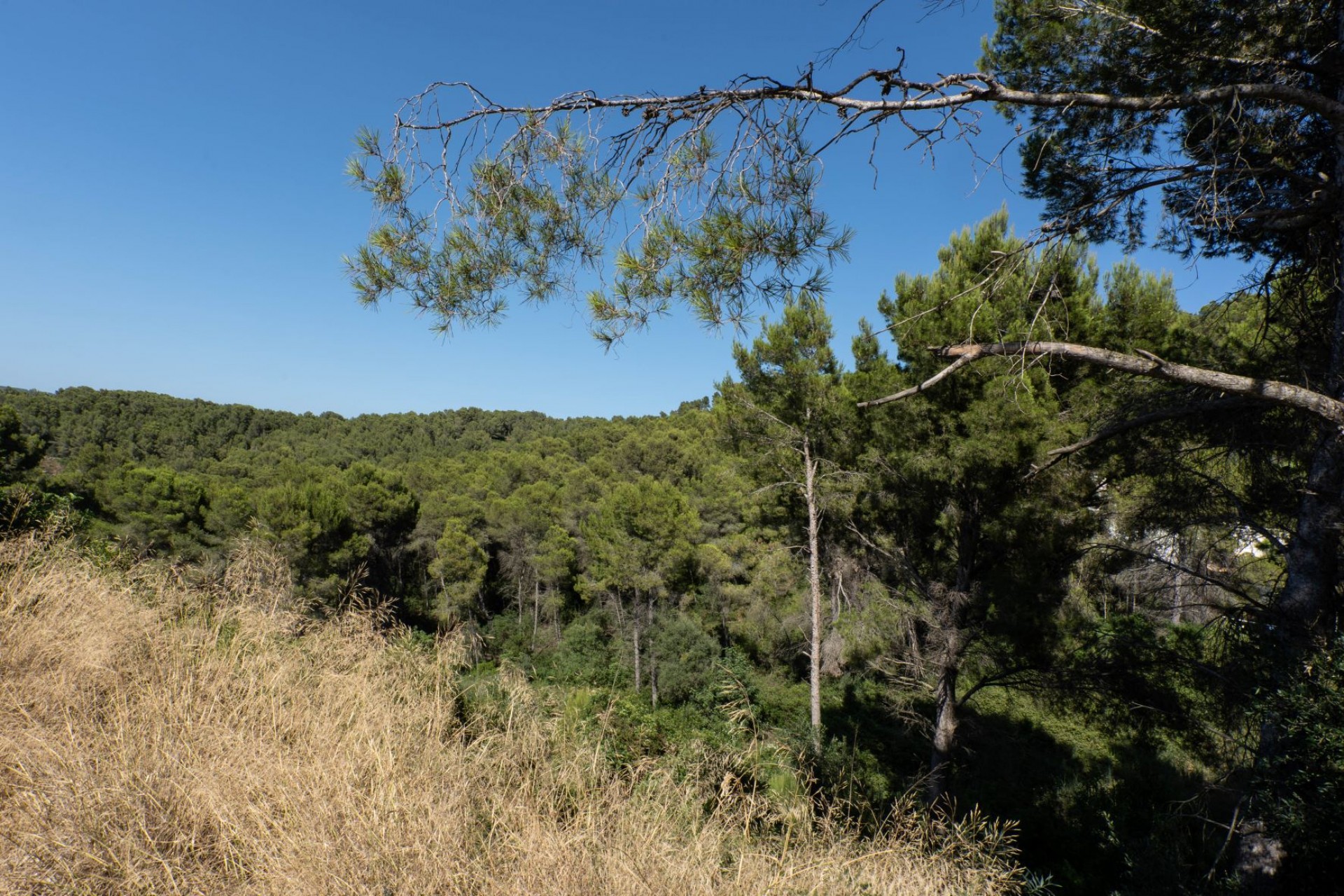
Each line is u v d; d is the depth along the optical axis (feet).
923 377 24.99
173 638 13.96
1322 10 12.55
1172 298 23.88
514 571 94.94
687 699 58.65
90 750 9.52
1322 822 10.00
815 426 35.47
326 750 10.64
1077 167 14.89
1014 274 14.23
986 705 43.57
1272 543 16.72
